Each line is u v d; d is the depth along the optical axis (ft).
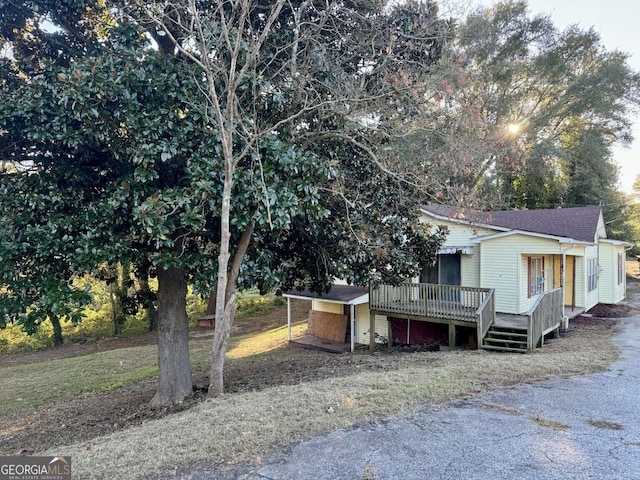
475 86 27.30
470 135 24.77
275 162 22.07
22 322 18.79
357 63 26.94
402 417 14.97
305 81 23.50
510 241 40.91
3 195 19.20
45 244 18.48
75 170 20.52
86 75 18.16
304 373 29.91
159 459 12.01
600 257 57.00
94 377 39.32
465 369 22.13
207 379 32.55
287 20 25.75
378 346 44.78
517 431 13.78
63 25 21.34
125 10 20.92
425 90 24.52
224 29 19.72
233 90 19.40
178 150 20.01
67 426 24.53
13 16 20.45
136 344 58.44
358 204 27.22
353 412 15.29
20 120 18.75
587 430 13.89
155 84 19.77
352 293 45.68
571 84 79.92
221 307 21.80
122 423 23.30
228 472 11.26
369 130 27.12
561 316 37.24
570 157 78.64
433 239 32.35
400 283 32.83
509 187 81.76
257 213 20.10
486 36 69.41
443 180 26.66
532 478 10.82
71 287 21.38
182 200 18.70
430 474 11.03
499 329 34.27
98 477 11.20
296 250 29.84
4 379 40.70
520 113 82.64
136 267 29.40
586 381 20.07
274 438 13.20
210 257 22.33
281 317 72.59
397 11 25.30
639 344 30.86
